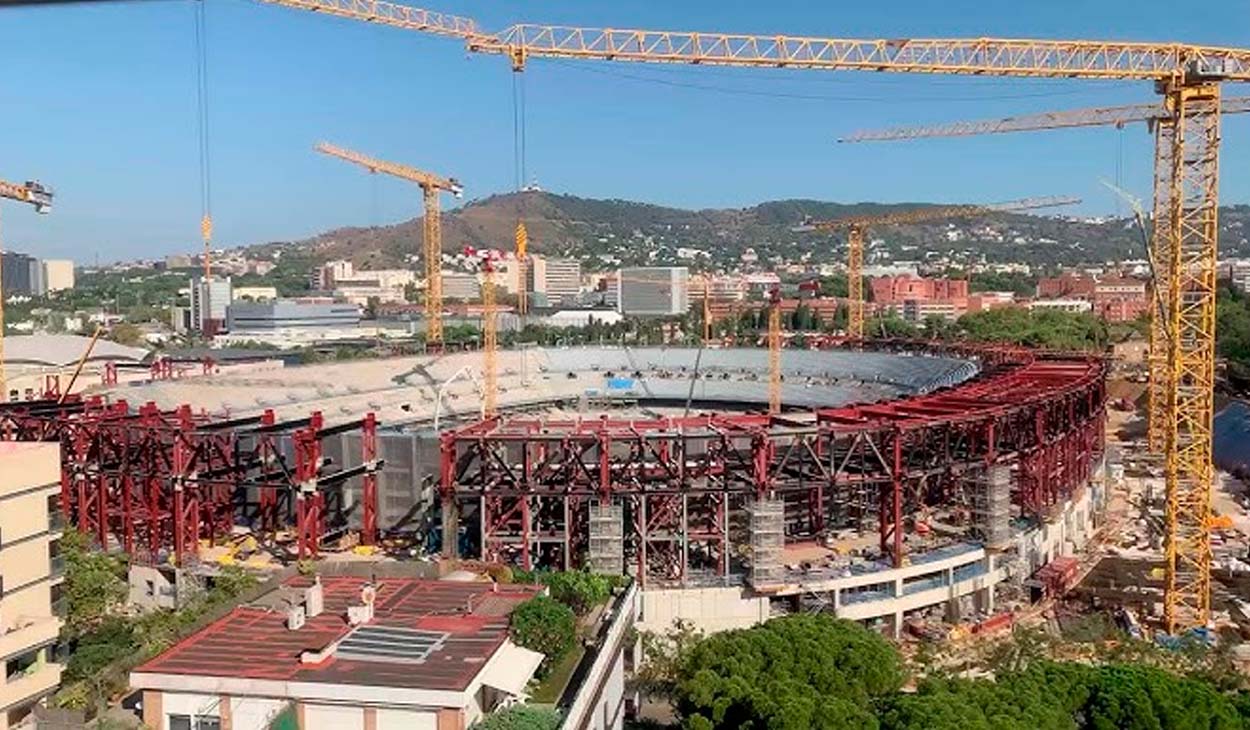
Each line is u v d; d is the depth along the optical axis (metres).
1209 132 133.25
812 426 130.38
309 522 130.00
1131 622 132.88
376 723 68.44
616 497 124.69
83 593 115.06
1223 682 104.31
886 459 138.75
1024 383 171.75
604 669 83.56
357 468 135.50
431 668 71.44
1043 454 150.00
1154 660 115.94
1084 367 198.00
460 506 134.62
